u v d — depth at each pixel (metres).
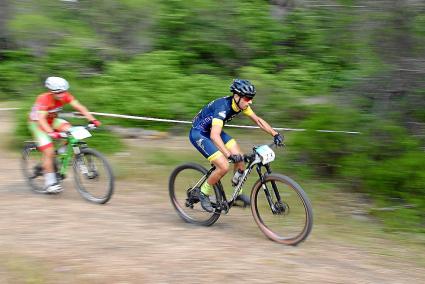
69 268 4.66
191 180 6.25
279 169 8.54
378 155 7.76
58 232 5.65
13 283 4.38
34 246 5.20
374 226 6.66
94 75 12.44
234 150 5.86
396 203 7.23
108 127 10.32
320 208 7.18
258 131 10.88
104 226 5.92
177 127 10.93
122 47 13.30
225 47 13.52
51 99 6.73
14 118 10.88
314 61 12.45
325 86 10.93
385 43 7.52
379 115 7.90
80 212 6.42
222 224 6.27
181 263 4.88
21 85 12.62
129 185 7.86
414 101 7.73
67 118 9.97
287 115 10.51
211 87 11.52
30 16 12.91
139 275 4.56
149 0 13.11
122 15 13.12
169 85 11.48
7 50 14.20
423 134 7.78
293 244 5.53
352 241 6.04
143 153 9.52
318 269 4.95
